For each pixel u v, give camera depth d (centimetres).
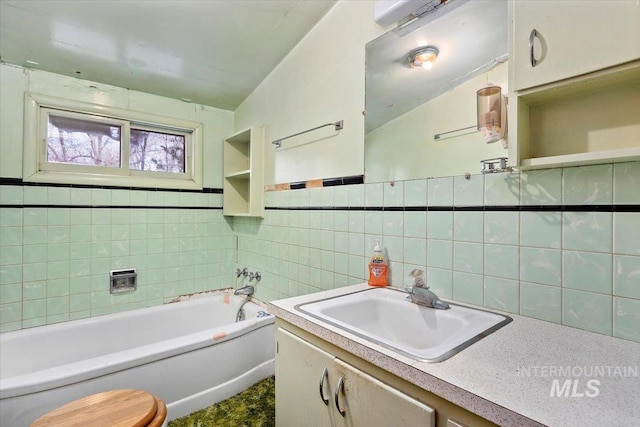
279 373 115
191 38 182
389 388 75
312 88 184
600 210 86
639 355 74
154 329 233
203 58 203
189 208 264
